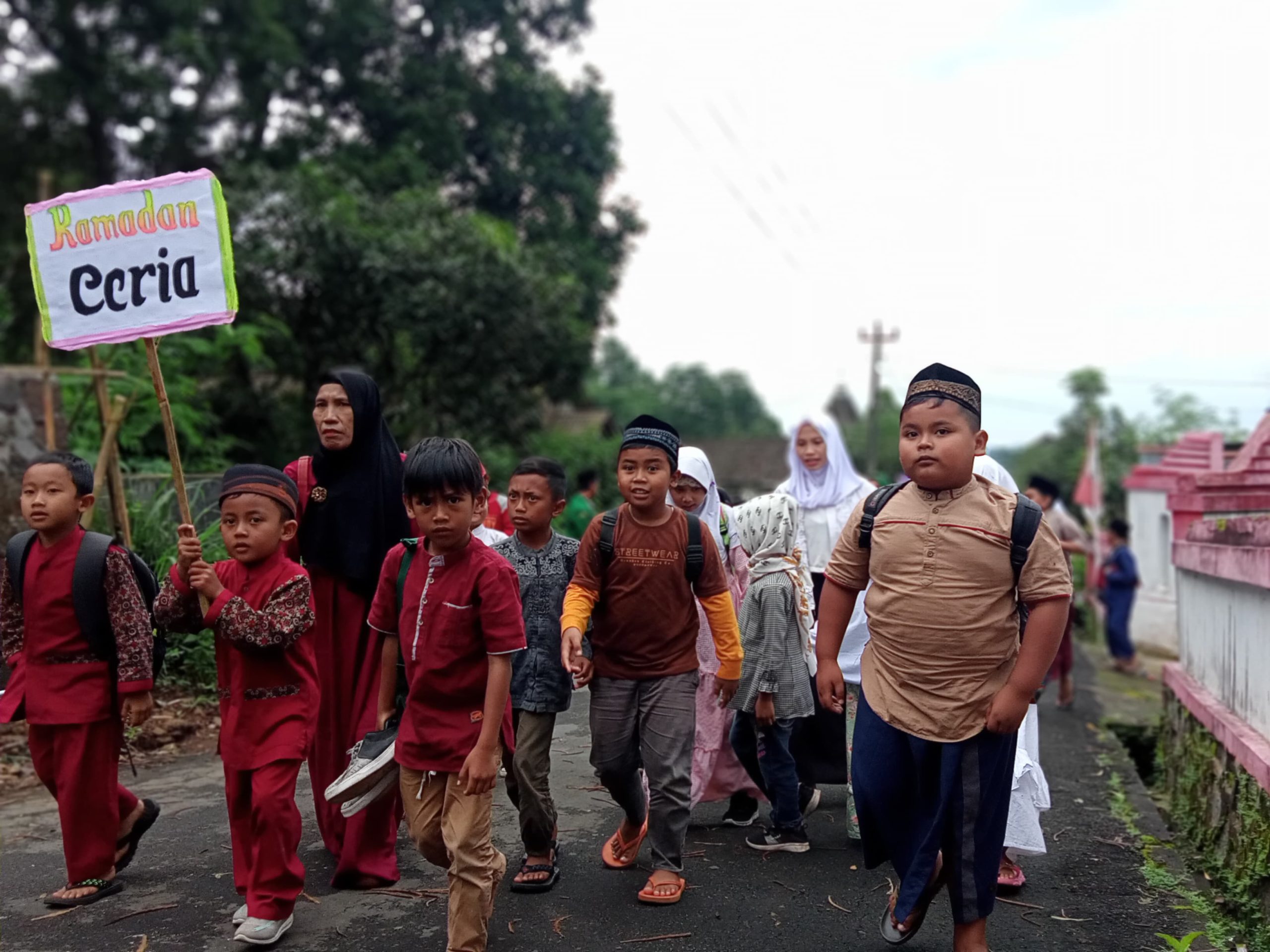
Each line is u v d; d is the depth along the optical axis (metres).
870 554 3.41
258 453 14.66
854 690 4.80
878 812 3.33
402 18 21.92
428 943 3.61
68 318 3.77
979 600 3.18
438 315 14.53
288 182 14.66
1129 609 12.09
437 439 3.43
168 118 19.56
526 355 15.43
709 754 4.70
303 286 14.40
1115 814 5.40
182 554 3.57
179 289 3.69
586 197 22.81
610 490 20.97
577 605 3.85
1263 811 4.35
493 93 22.12
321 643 4.17
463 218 15.96
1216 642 5.80
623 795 4.09
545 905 3.95
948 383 3.24
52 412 7.98
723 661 4.00
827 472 5.55
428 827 3.46
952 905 3.24
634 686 3.96
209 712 6.74
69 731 3.89
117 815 4.03
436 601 3.42
